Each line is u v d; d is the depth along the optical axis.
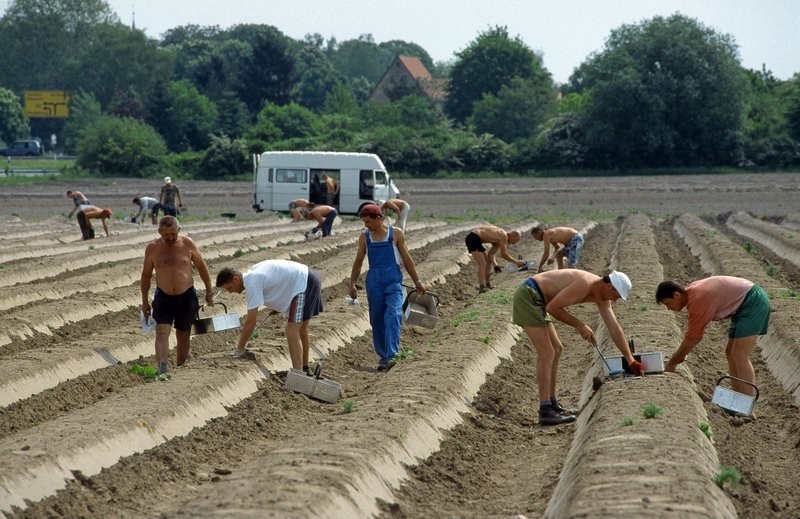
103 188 128.62
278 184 91.25
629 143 152.00
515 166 151.62
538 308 23.20
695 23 157.88
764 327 23.77
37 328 33.34
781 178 132.38
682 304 23.72
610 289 22.86
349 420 21.00
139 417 20.80
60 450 18.38
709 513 14.58
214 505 15.10
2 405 23.92
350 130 181.50
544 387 23.47
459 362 27.00
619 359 23.97
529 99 189.62
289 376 25.45
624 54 155.00
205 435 21.64
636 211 98.56
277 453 18.33
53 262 50.12
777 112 161.50
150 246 26.70
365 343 33.31
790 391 26.17
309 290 25.89
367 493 16.89
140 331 32.19
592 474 16.52
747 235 74.12
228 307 37.03
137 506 17.38
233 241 62.72
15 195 116.44
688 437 18.41
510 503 18.11
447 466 20.00
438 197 115.50
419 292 29.61
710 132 153.50
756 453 21.20
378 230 28.94
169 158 153.75
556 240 44.47
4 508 16.22
